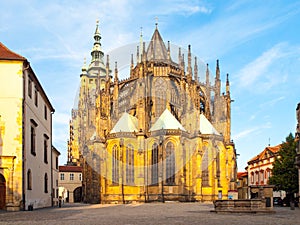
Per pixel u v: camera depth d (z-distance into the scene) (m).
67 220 32.50
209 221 30.62
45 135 69.69
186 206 68.94
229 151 108.00
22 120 51.25
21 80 51.97
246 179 150.25
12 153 50.31
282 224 27.34
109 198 96.69
